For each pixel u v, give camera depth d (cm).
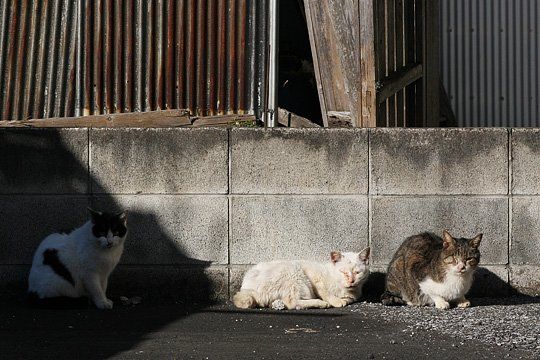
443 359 334
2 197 418
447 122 607
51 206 419
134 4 497
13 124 489
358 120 463
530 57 639
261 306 404
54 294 401
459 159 417
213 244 418
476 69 639
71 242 405
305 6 479
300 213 418
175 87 495
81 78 495
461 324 370
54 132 418
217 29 495
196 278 418
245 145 417
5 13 500
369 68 460
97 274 404
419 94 522
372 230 418
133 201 419
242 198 418
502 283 418
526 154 416
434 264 398
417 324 372
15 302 415
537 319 375
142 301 418
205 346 346
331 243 418
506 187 417
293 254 418
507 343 348
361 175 417
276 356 336
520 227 418
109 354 338
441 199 417
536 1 639
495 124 639
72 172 418
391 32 486
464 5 639
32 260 417
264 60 492
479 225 418
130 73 495
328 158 417
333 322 378
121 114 489
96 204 419
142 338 356
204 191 418
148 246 419
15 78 497
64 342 351
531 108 639
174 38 495
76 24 498
